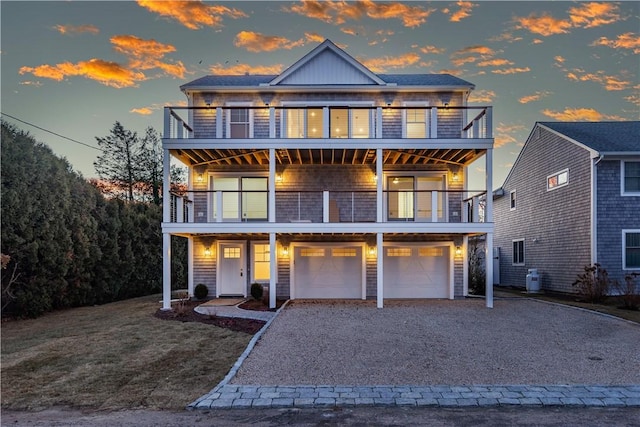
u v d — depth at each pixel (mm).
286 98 16328
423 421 5492
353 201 15828
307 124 16094
